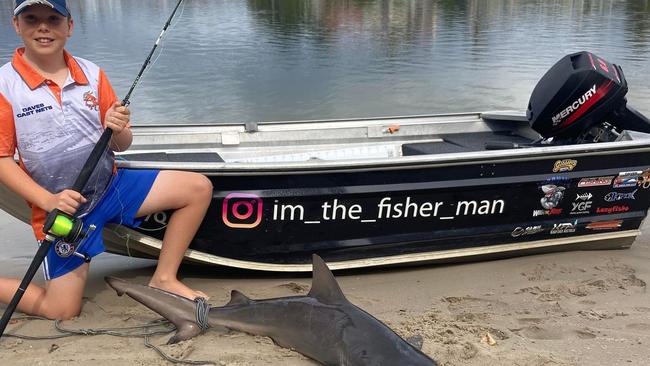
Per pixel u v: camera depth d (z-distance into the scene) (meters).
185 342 3.08
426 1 24.42
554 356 3.04
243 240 3.80
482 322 3.44
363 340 2.74
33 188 3.10
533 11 21.31
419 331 3.26
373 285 3.98
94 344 3.07
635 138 4.32
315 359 2.90
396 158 3.77
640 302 3.70
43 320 3.34
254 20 18.61
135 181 3.42
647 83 10.02
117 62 12.11
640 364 2.99
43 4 3.00
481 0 24.91
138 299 3.21
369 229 3.94
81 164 3.27
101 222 3.38
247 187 3.66
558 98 4.40
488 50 13.61
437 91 10.16
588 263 4.30
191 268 4.20
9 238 4.81
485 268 4.23
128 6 23.33
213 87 10.30
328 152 5.09
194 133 4.85
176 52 13.27
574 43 14.30
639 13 20.19
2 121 3.06
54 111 3.16
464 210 4.04
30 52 3.12
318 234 3.88
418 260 4.11
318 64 12.23
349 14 20.31
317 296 3.07
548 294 3.82
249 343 3.06
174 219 3.54
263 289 3.88
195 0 24.70
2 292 3.33
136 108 8.95
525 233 4.24
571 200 4.22
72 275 3.32
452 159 3.84
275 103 9.35
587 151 4.06
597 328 3.36
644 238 4.84
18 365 2.86
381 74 11.34
